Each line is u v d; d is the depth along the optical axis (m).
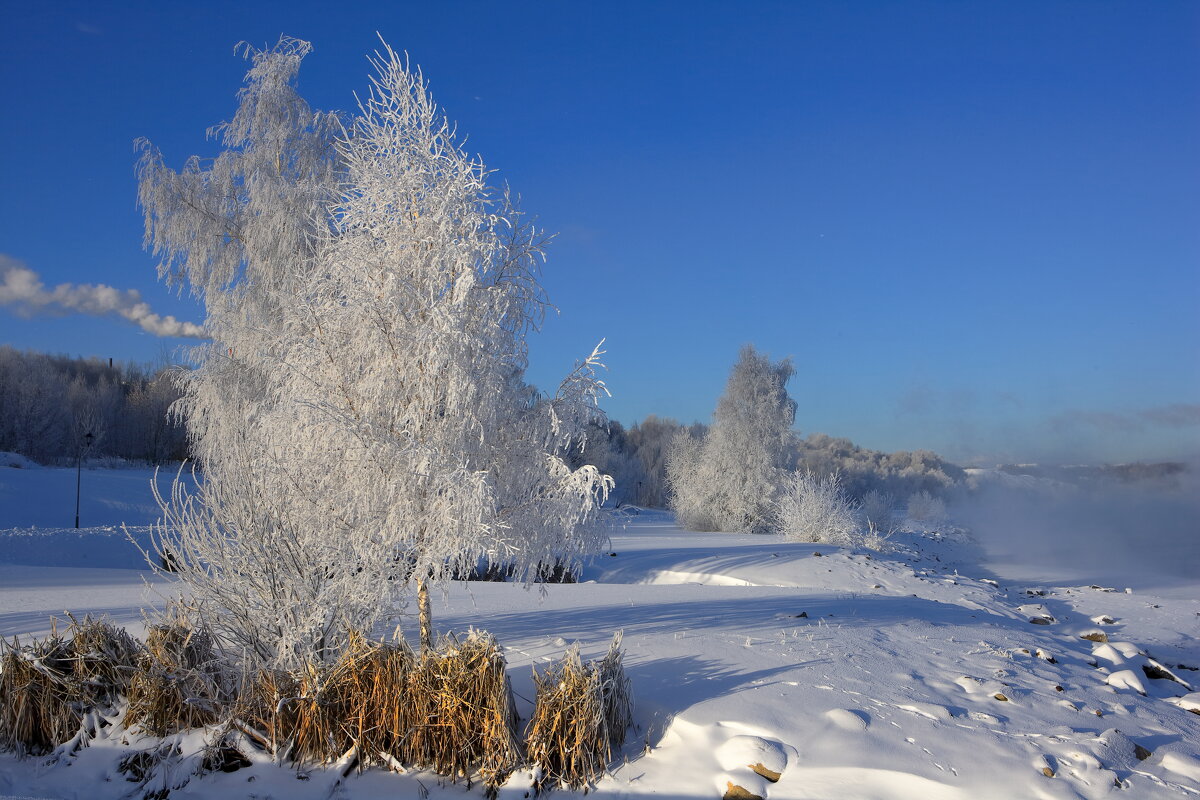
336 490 6.01
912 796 4.53
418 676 5.07
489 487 5.75
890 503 31.50
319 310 6.41
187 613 5.89
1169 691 8.12
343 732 5.17
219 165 20.11
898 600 12.34
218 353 18.41
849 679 6.39
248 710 5.33
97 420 48.47
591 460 33.50
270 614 5.70
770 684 6.12
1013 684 6.71
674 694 5.86
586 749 4.86
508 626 8.55
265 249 18.59
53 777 5.09
